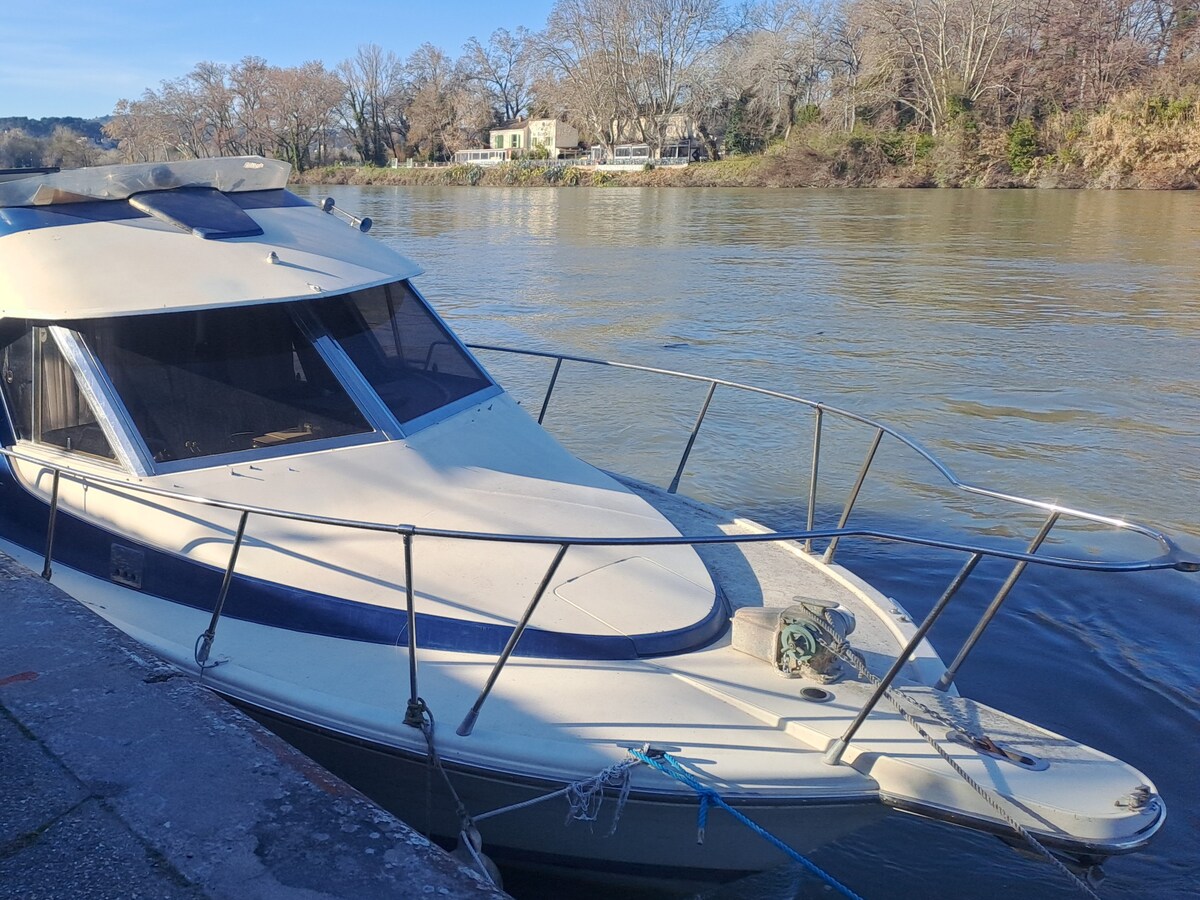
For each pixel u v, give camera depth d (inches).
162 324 162.1
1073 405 404.8
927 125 2549.2
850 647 144.0
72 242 172.9
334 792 97.6
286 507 153.5
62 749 102.8
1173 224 1228.5
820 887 135.0
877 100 2571.4
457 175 3122.5
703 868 133.0
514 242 1090.1
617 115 3449.8
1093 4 2468.0
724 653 144.5
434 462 166.4
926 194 2004.2
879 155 2386.8
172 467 155.9
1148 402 410.0
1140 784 124.1
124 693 113.6
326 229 198.1
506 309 638.5
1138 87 2276.1
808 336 547.2
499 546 152.9
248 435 160.6
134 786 97.5
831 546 182.9
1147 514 291.0
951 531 275.4
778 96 2955.2
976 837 142.2
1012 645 209.6
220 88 2124.8
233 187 201.9
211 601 149.7
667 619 145.8
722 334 553.9
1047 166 2159.2
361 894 84.3
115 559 156.6
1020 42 2500.0
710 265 866.1
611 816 125.9
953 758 125.3
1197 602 229.1
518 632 126.7
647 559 158.1
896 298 678.5
